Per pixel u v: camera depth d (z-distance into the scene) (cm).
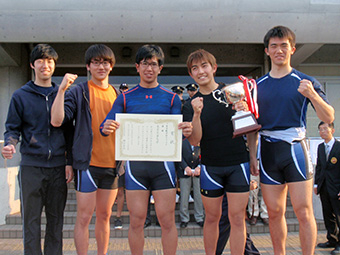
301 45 660
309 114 821
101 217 297
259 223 486
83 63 802
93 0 570
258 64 830
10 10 566
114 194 297
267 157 263
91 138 275
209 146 269
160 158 255
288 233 475
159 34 601
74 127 293
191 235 468
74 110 280
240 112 252
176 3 575
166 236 263
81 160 271
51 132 280
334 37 616
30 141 271
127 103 270
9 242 438
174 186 266
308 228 246
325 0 581
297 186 250
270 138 261
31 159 273
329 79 859
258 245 423
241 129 242
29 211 271
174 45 808
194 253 397
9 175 499
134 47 799
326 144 429
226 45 824
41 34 592
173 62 809
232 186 259
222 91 269
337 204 400
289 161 252
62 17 576
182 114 281
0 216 483
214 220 273
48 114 279
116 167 293
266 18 589
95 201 282
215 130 266
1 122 759
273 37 259
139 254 264
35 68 281
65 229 456
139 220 262
